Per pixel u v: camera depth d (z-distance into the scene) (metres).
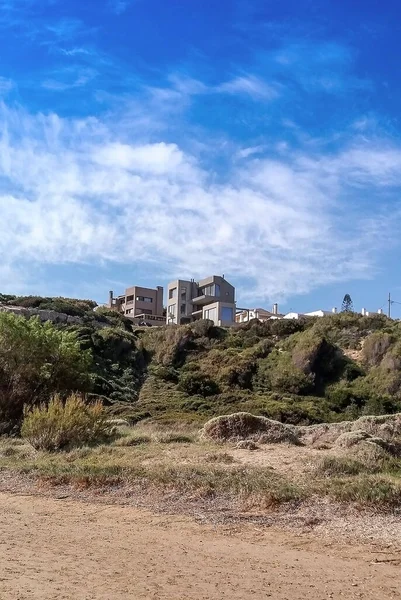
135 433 16.81
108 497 9.15
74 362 24.06
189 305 91.31
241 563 5.59
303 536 6.62
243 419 14.84
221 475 9.62
